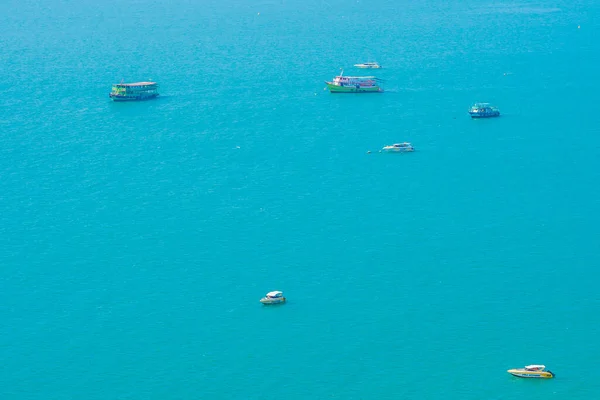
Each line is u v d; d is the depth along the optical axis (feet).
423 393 517.96
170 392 525.34
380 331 579.48
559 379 526.57
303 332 581.12
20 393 528.22
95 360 557.74
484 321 588.91
